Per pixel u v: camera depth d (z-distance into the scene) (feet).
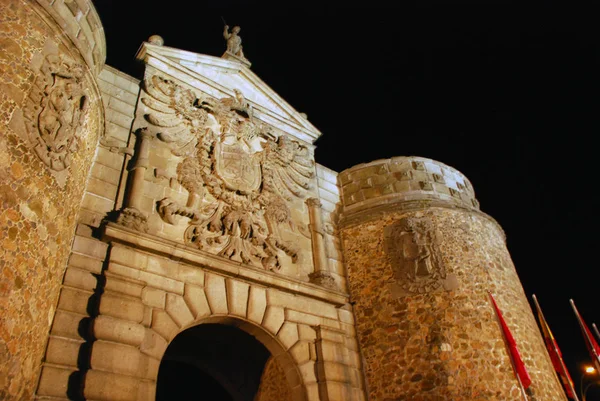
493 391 29.76
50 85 21.12
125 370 21.77
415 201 37.91
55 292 21.34
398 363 31.60
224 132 33.81
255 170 34.01
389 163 41.01
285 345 29.09
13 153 18.43
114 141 28.04
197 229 28.55
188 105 32.81
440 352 30.89
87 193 25.32
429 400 29.63
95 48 25.67
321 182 39.83
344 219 38.78
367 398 31.42
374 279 35.29
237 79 37.76
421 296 33.42
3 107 18.38
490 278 35.14
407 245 35.53
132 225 25.22
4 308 16.96
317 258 34.27
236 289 28.35
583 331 38.60
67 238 22.47
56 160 20.99
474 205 41.65
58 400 19.63
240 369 36.73
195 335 36.19
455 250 35.53
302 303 31.32
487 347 31.42
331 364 30.04
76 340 21.33
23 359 18.19
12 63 19.31
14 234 17.94
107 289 23.02
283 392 32.73
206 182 30.71
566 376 36.19
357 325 34.22
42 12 21.34
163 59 33.30
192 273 26.94
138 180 27.32
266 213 32.86
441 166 42.14
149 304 24.39
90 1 24.70
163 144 30.14
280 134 38.42
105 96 29.32
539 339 35.47
